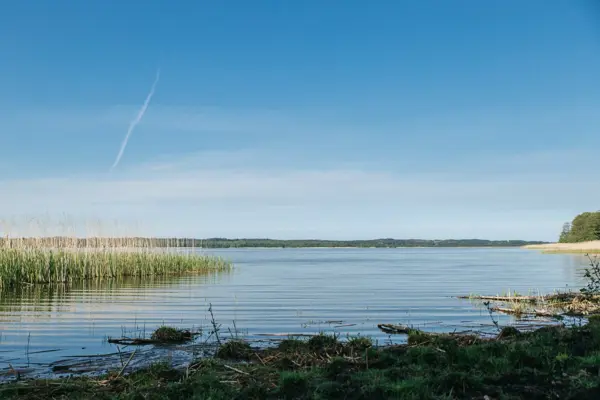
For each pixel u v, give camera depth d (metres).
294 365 10.58
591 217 144.75
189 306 22.16
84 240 37.38
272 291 29.08
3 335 15.44
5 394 8.85
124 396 8.43
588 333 11.60
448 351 10.41
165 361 11.53
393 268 59.50
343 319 18.62
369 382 8.59
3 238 32.41
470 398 7.92
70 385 9.28
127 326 17.11
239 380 9.38
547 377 8.48
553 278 40.31
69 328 16.67
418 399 7.75
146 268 40.69
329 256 124.88
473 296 25.44
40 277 31.91
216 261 53.31
